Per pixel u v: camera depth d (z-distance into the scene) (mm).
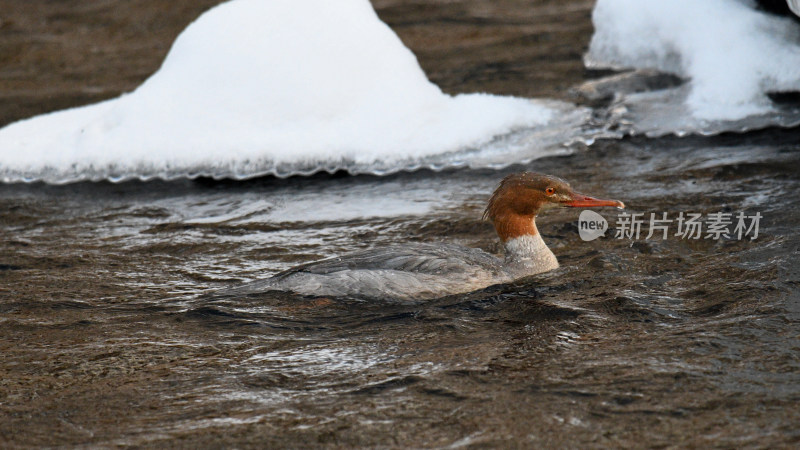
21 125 40438
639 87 44031
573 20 57625
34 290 25906
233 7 40469
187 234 30875
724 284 24078
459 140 37844
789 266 24844
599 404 18328
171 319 23562
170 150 37312
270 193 35188
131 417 18766
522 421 17859
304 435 17766
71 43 57094
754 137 37375
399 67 39531
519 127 39375
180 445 17562
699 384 18875
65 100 46688
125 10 63281
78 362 21344
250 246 29469
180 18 61000
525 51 51781
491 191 34062
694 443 16734
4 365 21281
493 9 61562
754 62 40594
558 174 35219
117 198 35219
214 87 38469
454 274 24375
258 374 20438
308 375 20312
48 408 19266
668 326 21797
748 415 17594
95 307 24594
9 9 64375
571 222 29906
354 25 39406
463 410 18422
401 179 35969
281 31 39031
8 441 17953
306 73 38344
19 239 30859
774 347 20328
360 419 18281
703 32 43000
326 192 35000
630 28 46812
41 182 37219
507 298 24031
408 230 30391
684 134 38375
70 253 29203
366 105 38469
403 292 23859
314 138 37500
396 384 19656
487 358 20688
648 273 25312
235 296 24375
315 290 24141
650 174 34469
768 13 42844
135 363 21188
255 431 17984
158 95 38719
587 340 21344
